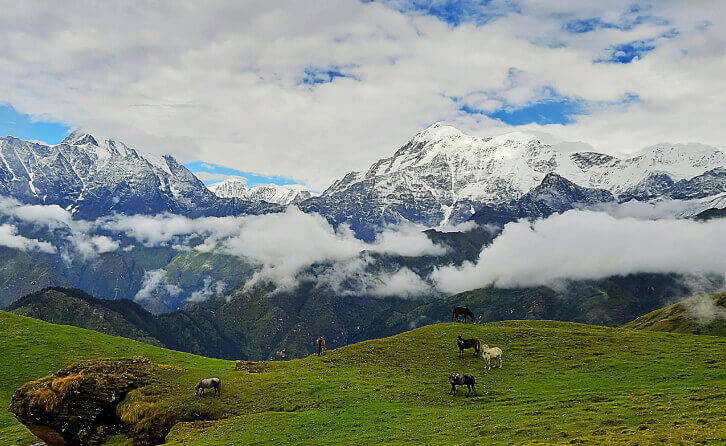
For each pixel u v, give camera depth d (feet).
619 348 244.22
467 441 140.67
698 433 121.08
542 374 214.28
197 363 282.15
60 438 207.21
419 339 280.72
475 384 208.74
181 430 184.03
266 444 161.89
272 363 266.77
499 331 290.56
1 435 209.15
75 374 221.05
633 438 124.36
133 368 232.32
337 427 168.25
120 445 197.06
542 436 137.08
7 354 273.33
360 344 278.87
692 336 267.59
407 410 180.04
